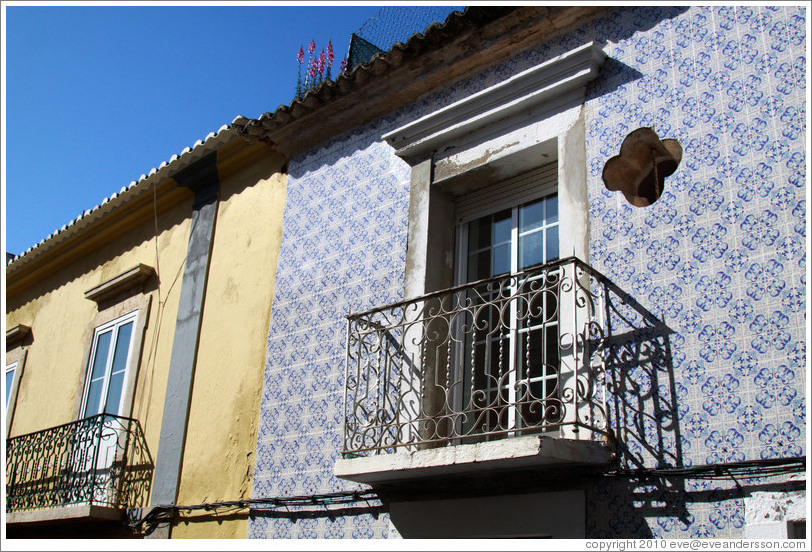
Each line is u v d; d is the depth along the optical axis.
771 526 4.40
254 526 6.87
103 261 10.44
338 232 7.52
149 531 7.72
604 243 5.66
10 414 10.76
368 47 9.59
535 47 6.69
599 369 5.36
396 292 6.75
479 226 6.84
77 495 8.25
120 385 9.10
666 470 4.86
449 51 7.04
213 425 7.70
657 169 5.86
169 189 9.59
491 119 6.65
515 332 6.03
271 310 7.73
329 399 6.84
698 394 4.91
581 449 5.02
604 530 4.97
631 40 6.11
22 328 11.22
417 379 6.22
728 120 5.42
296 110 7.96
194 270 8.83
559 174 6.07
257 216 8.45
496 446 5.10
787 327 4.73
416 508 5.88
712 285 5.09
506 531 5.36
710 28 5.75
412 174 7.10
